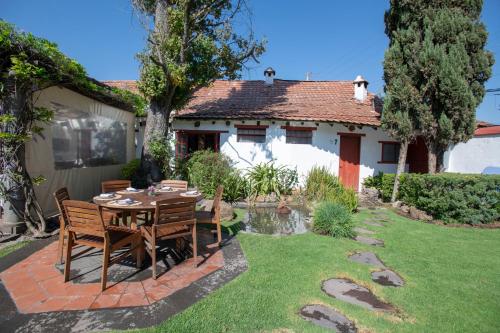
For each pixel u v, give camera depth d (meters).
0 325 2.60
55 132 6.27
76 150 7.17
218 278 3.69
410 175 8.37
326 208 6.13
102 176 8.59
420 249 5.17
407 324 2.90
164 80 8.41
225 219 6.86
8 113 4.83
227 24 9.23
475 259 4.73
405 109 8.88
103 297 3.12
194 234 4.00
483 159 9.98
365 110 12.06
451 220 7.15
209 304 3.07
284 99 13.01
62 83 5.90
